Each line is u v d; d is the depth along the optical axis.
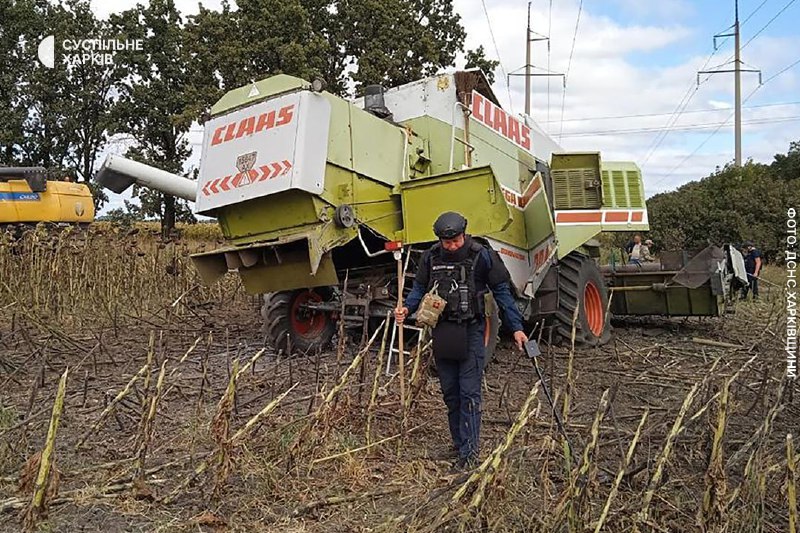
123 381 6.07
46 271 9.66
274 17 26.44
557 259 7.90
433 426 4.84
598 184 8.22
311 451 3.97
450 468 4.06
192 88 27.73
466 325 4.09
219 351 7.57
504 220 6.16
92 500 3.53
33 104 36.84
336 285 6.89
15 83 36.38
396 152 6.98
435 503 3.44
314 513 3.49
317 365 5.14
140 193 34.84
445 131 7.29
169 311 8.45
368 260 7.22
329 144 6.30
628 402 5.66
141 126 36.62
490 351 6.68
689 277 9.59
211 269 6.96
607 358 7.49
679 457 4.15
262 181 6.24
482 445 4.45
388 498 3.66
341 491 3.71
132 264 10.65
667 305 9.91
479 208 6.27
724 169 27.02
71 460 4.07
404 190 6.68
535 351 4.00
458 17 29.98
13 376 5.80
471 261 4.12
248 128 6.44
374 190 6.71
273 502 3.59
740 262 11.59
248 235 6.67
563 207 8.20
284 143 6.16
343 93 28.27
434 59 28.45
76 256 10.07
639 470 3.67
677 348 8.27
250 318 10.04
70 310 9.49
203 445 4.33
